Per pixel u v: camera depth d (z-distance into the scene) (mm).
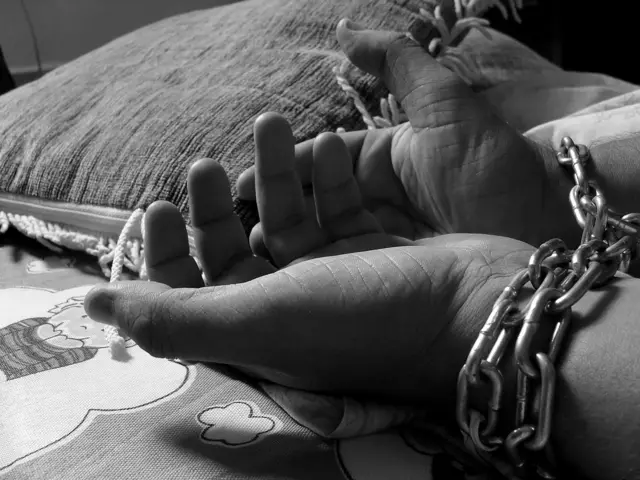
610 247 416
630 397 386
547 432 393
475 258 431
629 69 1141
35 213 610
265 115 475
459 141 487
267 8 667
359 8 607
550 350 398
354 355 422
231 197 481
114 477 411
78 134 610
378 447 425
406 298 420
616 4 1115
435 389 427
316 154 484
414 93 497
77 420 438
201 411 443
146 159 554
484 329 400
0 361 477
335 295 420
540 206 490
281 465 416
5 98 709
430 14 584
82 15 1390
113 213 554
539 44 1158
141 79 642
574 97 621
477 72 623
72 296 548
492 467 413
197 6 1336
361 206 496
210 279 478
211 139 542
